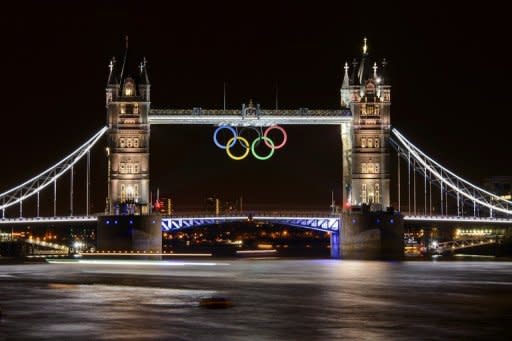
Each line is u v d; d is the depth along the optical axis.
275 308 89.56
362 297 102.12
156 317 81.25
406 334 72.25
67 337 70.12
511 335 72.00
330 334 71.94
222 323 77.56
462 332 73.38
